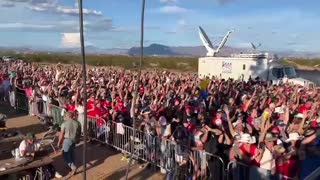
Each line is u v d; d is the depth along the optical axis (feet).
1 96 78.64
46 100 60.85
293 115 43.34
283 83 87.56
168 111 43.75
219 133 33.68
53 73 94.17
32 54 299.58
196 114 43.04
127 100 51.31
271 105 44.80
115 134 45.50
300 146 29.25
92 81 74.54
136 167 39.93
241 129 32.04
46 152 37.17
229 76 106.11
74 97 53.16
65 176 37.27
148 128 40.04
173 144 36.17
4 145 40.81
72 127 37.68
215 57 109.91
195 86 67.21
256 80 87.81
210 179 32.60
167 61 260.01
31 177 33.96
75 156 42.73
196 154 33.45
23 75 87.51
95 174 37.96
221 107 49.11
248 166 29.58
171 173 34.91
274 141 29.58
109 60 236.84
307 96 59.67
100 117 48.24
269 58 103.30
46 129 55.98
